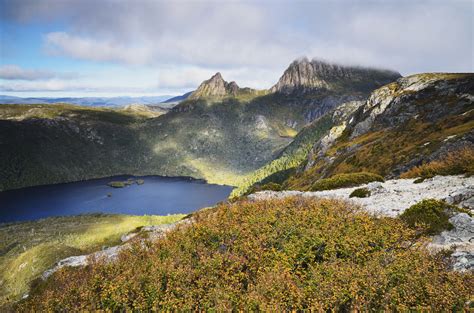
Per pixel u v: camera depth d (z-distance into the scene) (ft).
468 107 245.04
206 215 68.74
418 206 49.01
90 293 43.91
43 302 46.70
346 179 106.93
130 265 49.78
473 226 41.78
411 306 29.66
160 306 38.24
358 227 46.26
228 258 44.11
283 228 49.78
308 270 38.42
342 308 31.81
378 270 33.17
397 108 328.90
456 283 29.40
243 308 33.99
